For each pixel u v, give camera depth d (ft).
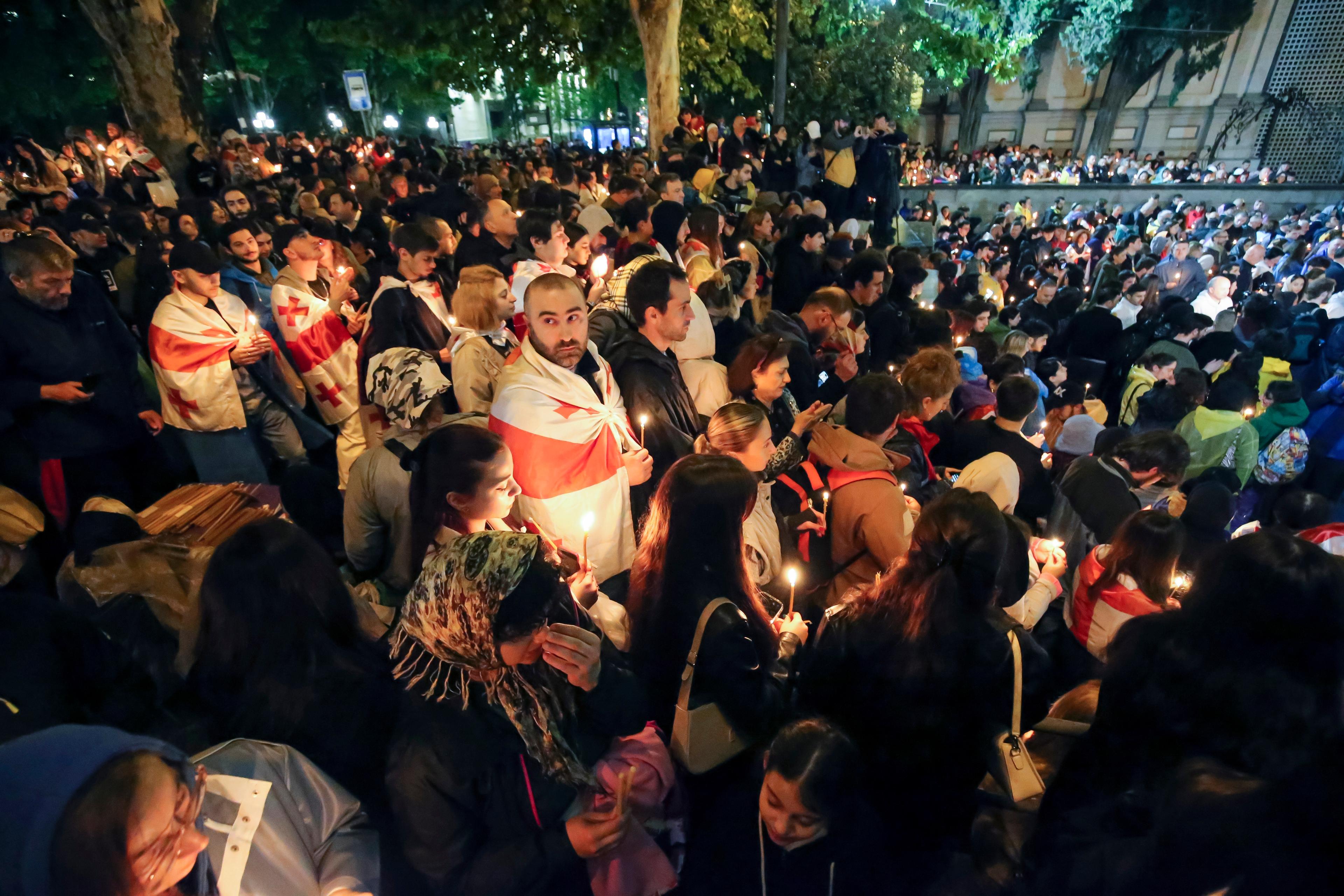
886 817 6.15
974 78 100.07
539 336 8.07
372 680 5.41
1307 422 17.70
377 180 39.17
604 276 14.02
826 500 8.89
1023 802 6.06
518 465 8.07
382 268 18.60
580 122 146.30
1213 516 9.52
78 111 90.17
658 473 9.60
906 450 11.05
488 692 4.95
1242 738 4.49
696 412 10.57
